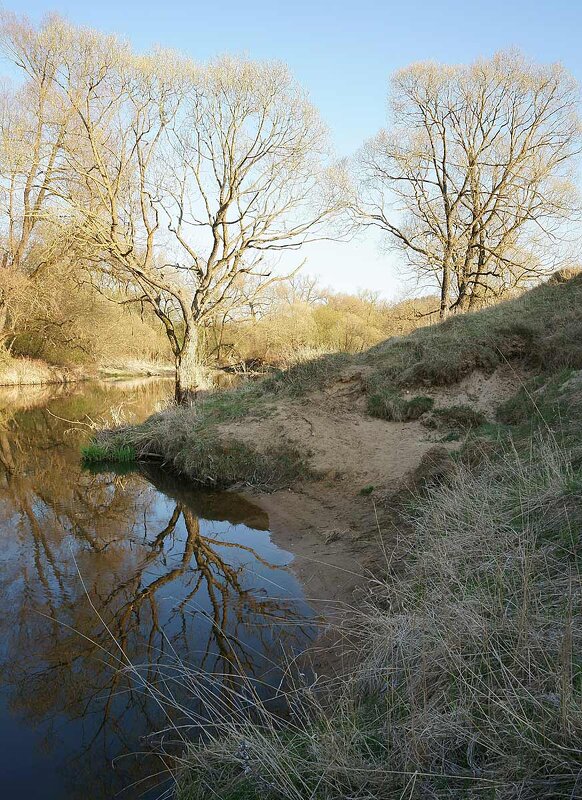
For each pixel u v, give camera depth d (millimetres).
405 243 28578
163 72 19719
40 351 37531
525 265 26125
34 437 18141
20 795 3693
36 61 23484
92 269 22500
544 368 9992
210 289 21031
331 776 3150
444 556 4883
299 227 21422
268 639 5469
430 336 12117
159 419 14391
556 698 2996
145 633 5672
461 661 3527
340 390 11805
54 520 9555
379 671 4031
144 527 9055
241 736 3615
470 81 27109
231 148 20625
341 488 9344
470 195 27906
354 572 6547
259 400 12992
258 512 9414
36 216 19359
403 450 9516
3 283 29016
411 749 3113
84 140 20234
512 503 5422
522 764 2789
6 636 5656
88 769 3898
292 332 26594
